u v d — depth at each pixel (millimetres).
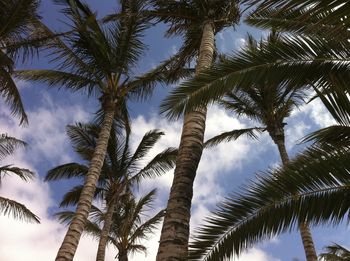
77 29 11156
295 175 5277
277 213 5246
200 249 5270
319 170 5238
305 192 5258
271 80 5773
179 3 11391
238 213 5309
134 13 11953
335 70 5781
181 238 5309
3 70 10836
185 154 6418
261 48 5984
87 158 17219
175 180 6082
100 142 12820
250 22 8516
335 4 3855
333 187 5203
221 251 5227
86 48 12938
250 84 5746
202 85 5781
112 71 13867
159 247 5281
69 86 13828
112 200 17297
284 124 16594
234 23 10750
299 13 7395
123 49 13531
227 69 5848
